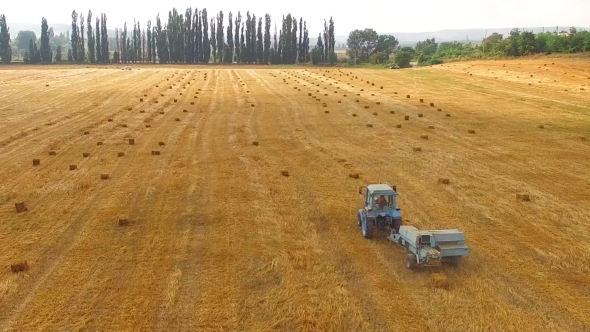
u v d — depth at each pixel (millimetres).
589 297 11680
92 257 13758
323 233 15422
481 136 29859
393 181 20844
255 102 43281
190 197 18766
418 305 11312
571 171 22375
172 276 12641
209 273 12852
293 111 38625
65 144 27391
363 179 21109
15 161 23938
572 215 16906
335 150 26266
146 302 11445
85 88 52625
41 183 20516
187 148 26594
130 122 33844
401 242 13859
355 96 47375
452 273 12820
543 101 43094
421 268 13000
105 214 17000
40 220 16500
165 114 37156
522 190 19672
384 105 41844
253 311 11125
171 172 22047
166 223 16234
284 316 10914
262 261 13516
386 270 12969
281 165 23359
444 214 17062
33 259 13633
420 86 55719
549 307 11250
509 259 13617
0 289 12039
